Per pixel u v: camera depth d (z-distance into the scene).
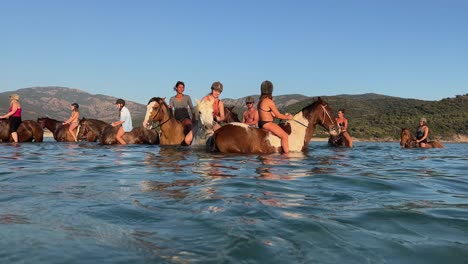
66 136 17.03
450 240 2.49
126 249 2.11
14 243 2.17
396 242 2.40
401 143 16.36
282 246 2.20
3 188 4.02
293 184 4.45
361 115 102.94
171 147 10.50
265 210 3.01
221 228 2.49
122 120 13.40
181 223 2.63
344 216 2.98
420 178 5.50
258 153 8.46
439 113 93.81
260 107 8.84
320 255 2.10
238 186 4.17
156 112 11.02
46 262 1.89
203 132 9.47
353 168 6.46
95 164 6.43
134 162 6.68
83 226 2.56
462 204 3.67
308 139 9.64
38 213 2.91
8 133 15.53
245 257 2.00
